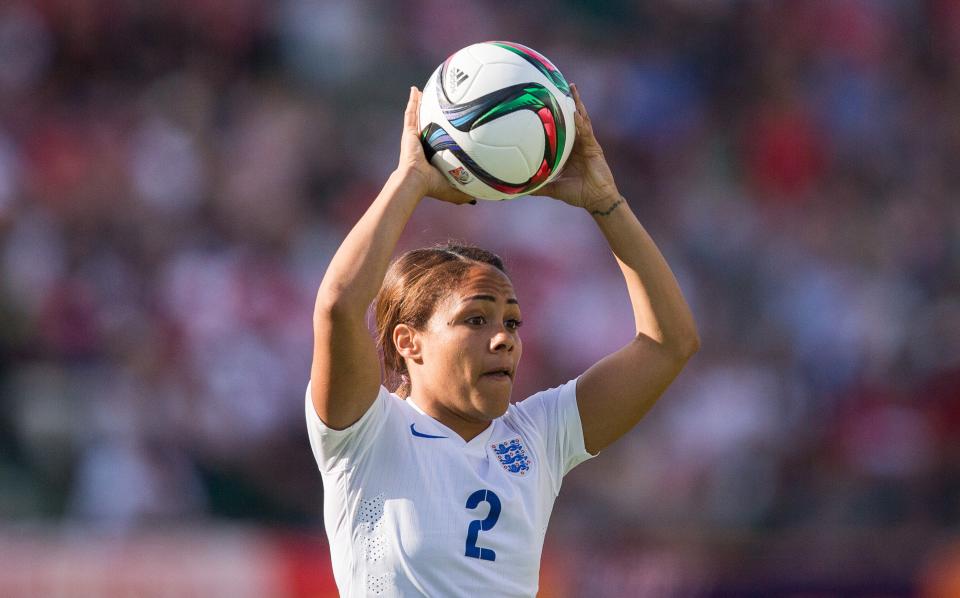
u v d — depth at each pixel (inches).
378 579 509.0
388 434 521.0
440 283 541.6
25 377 1419.8
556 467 565.6
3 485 1332.4
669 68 2267.5
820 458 1790.1
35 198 1565.0
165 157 1699.1
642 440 1670.8
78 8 1793.8
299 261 1676.9
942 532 1567.4
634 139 2166.6
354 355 495.8
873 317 2025.1
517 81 542.3
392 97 2009.1
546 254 1786.4
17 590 1094.4
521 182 548.7
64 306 1473.9
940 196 2331.4
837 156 2285.9
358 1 2049.7
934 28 2534.5
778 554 1269.7
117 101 1756.9
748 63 2324.1
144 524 1327.5
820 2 2417.6
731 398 1772.9
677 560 1248.8
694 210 2084.2
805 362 1923.0
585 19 2284.7
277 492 1444.4
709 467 1705.2
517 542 524.1
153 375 1443.2
